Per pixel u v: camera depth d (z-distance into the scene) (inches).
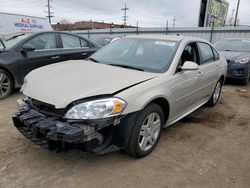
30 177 102.8
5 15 460.8
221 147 138.4
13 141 130.6
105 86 106.5
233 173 114.1
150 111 117.3
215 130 161.9
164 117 134.6
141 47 151.7
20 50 207.5
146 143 121.3
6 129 144.5
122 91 106.3
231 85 308.7
